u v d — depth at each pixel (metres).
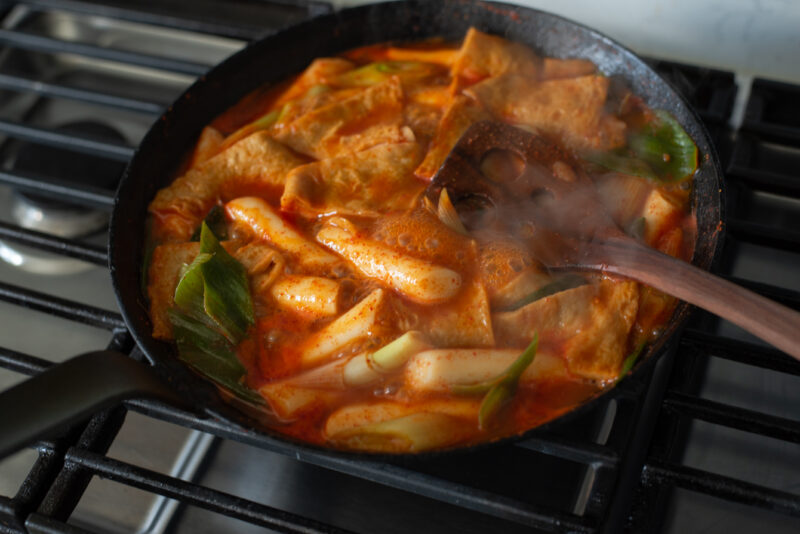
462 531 0.62
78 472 0.61
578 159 0.68
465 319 0.62
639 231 0.65
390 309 0.62
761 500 0.58
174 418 0.62
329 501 0.63
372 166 0.67
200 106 0.72
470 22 0.75
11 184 0.71
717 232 0.63
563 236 0.64
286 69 0.75
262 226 0.65
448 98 0.72
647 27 0.80
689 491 0.62
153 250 0.65
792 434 0.60
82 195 0.71
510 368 0.60
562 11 0.81
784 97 0.77
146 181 0.68
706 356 0.67
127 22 0.84
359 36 0.76
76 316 0.66
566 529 0.57
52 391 0.55
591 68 0.73
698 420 0.65
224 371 0.61
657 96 0.70
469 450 0.56
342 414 0.60
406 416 0.59
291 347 0.62
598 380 0.61
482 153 0.66
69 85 0.81
